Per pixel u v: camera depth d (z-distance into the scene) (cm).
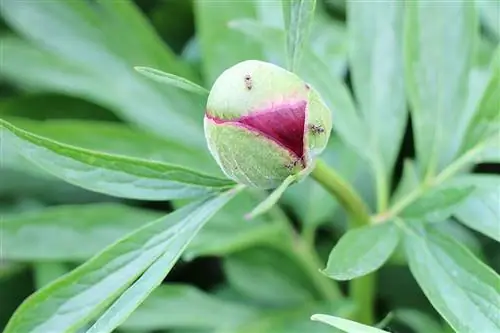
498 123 59
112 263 54
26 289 69
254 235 65
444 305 55
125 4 68
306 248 67
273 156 52
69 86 70
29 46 70
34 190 70
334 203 67
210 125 52
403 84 63
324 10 72
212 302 66
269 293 68
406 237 58
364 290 62
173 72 69
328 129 53
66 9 70
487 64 66
